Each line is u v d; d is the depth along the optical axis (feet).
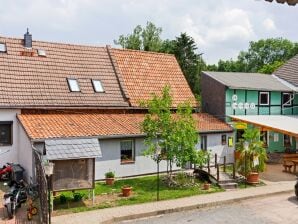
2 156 71.97
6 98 73.56
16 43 84.99
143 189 66.64
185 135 66.39
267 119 94.63
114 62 94.63
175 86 99.30
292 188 68.33
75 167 55.21
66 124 73.46
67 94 81.51
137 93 91.66
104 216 51.24
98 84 87.61
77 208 54.34
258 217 52.65
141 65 99.91
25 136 68.28
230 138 92.02
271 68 215.51
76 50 92.68
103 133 72.49
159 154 65.51
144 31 194.59
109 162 74.38
